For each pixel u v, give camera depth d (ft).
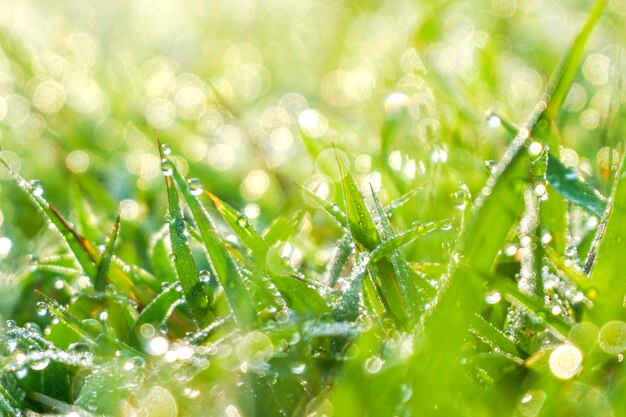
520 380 0.69
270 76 1.70
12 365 0.73
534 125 0.74
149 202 1.01
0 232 0.95
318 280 0.79
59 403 0.73
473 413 0.69
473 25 1.80
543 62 1.50
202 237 0.73
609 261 0.72
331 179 0.98
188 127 1.29
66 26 2.14
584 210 0.83
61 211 1.00
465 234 0.72
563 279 0.76
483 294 0.71
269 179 1.02
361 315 0.74
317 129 1.12
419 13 1.79
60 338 0.76
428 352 0.69
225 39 2.10
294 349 0.72
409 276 0.73
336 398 0.68
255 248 0.75
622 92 0.97
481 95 1.22
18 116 1.38
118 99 1.45
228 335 0.72
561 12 1.81
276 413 0.71
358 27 2.03
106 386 0.72
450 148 0.98
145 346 0.76
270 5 2.26
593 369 0.70
